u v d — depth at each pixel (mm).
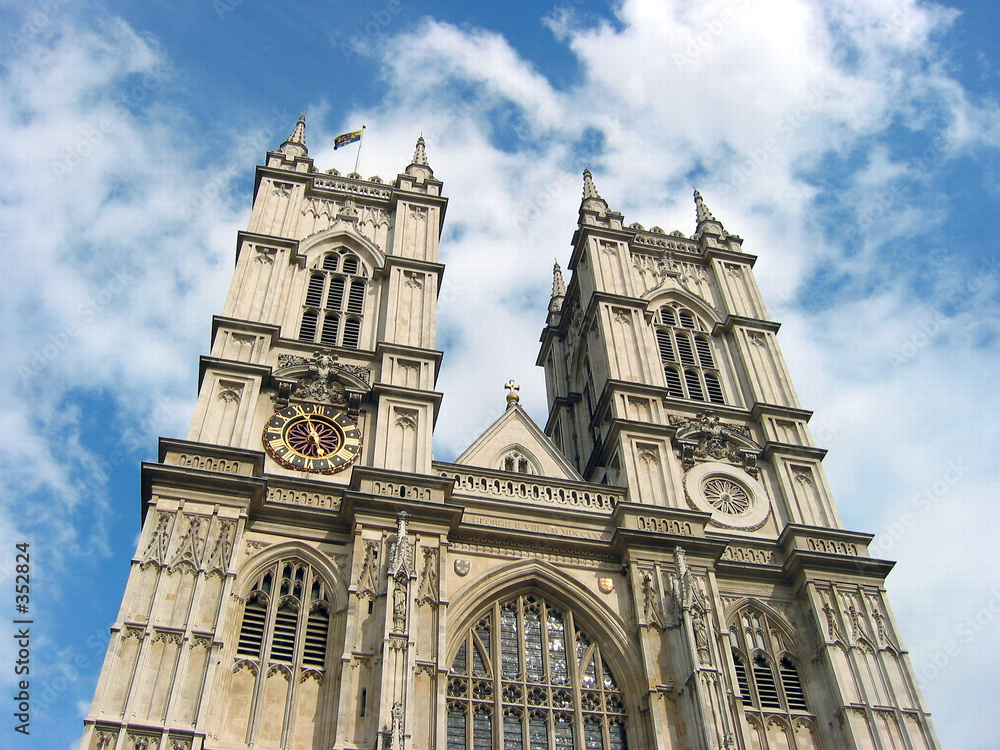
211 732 35938
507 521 46219
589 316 61375
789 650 44875
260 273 55281
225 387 47844
